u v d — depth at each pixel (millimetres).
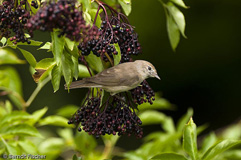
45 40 19094
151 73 9539
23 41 7398
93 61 8688
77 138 11164
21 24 7309
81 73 10195
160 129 22078
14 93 11500
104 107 8180
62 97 20609
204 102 22453
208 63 21922
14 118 9789
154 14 21219
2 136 9242
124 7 8492
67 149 12242
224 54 21781
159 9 21125
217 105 22391
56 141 12289
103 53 7586
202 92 22391
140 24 21344
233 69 21891
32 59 8133
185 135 8250
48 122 10625
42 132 13789
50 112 20250
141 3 21094
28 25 6320
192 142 8195
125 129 8016
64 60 7586
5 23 7281
